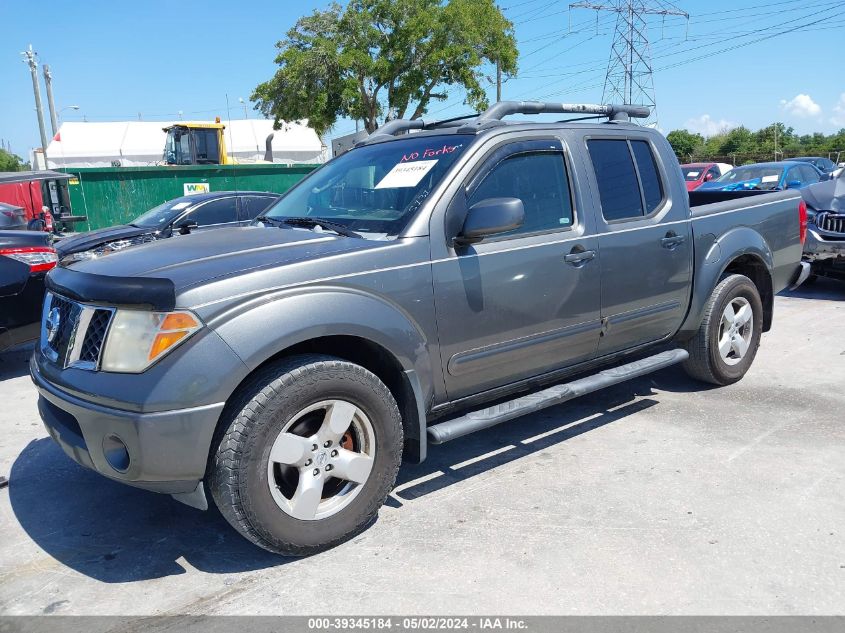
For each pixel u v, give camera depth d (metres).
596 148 4.16
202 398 2.63
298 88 23.33
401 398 3.33
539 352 3.80
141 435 2.59
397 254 3.19
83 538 3.29
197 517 3.47
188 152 25.86
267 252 3.07
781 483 3.59
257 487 2.76
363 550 3.07
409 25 22.81
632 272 4.17
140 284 2.65
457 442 4.32
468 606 2.65
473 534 3.18
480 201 3.46
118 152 49.84
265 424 2.74
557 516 3.32
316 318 2.88
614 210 4.14
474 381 3.58
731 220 4.90
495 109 3.96
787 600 2.63
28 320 6.02
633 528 3.18
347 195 3.86
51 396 2.93
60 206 15.74
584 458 3.99
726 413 4.65
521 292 3.62
